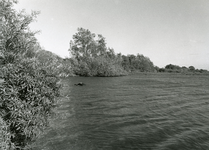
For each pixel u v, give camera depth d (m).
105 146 7.64
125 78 53.47
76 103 16.73
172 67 141.50
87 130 9.56
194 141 8.09
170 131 9.41
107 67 62.44
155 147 7.51
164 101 17.81
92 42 76.69
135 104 16.39
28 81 5.94
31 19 6.98
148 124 10.61
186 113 13.15
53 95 6.73
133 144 7.83
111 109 14.41
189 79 51.53
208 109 14.38
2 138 5.11
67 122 10.91
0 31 5.89
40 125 6.39
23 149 6.86
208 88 29.00
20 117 5.87
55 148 7.36
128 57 119.31
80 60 68.62
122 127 10.09
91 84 34.44
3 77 5.73
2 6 6.43
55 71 6.89
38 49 8.24
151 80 46.25
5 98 5.50
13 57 6.22
